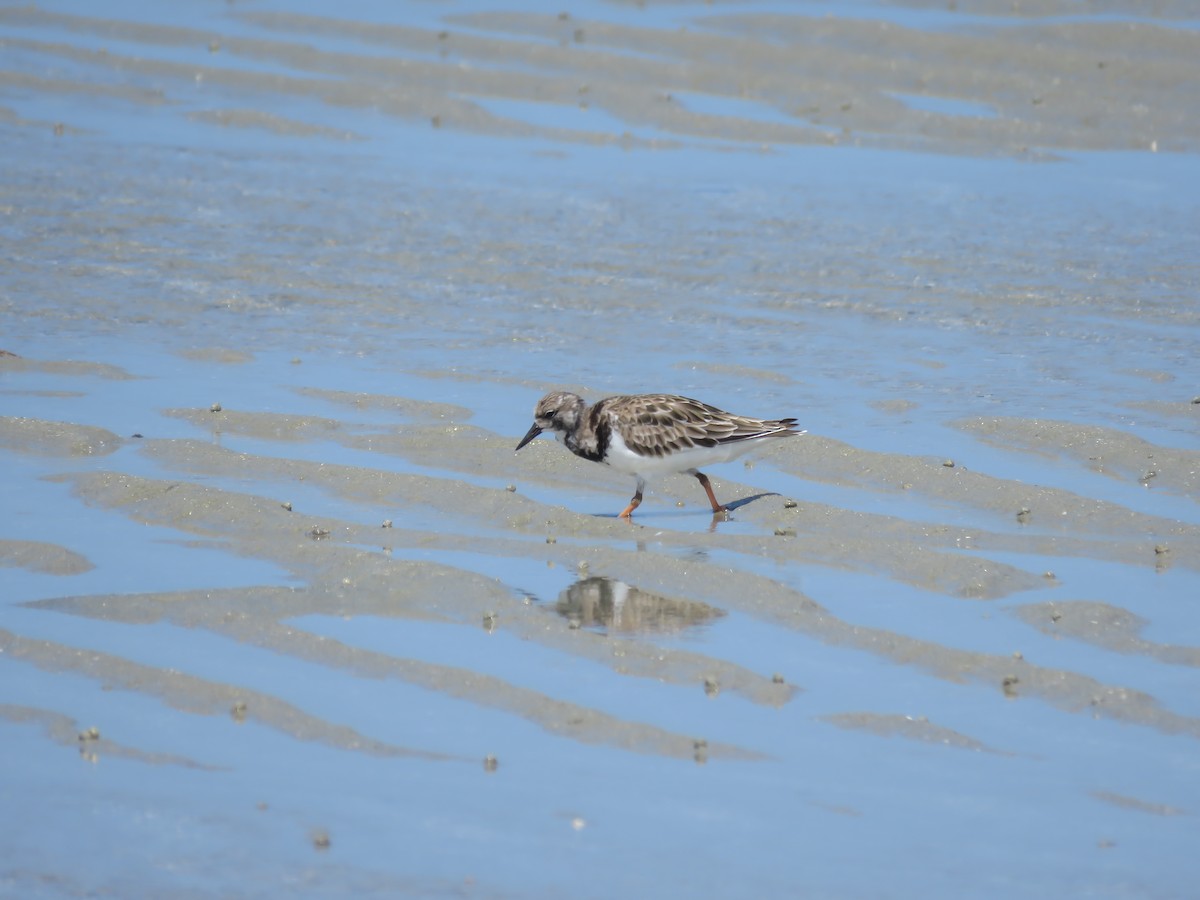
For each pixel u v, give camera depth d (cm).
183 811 1104
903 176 3206
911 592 1482
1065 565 1545
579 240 2845
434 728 1216
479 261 2728
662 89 3706
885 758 1171
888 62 3712
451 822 1088
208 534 1633
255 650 1348
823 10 3994
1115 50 3647
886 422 1981
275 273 2655
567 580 1520
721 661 1318
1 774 1152
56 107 3744
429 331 2386
